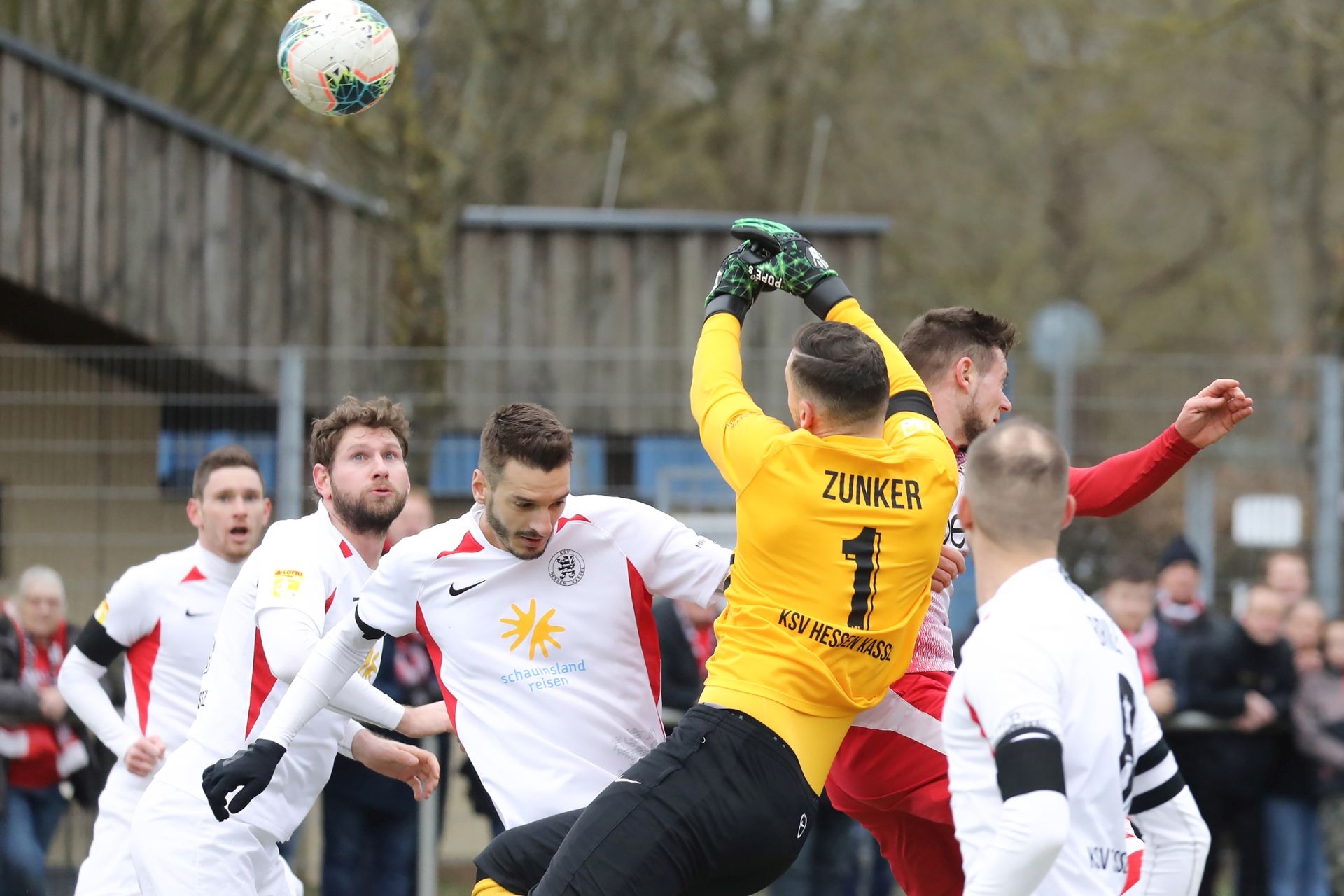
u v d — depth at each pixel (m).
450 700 13.45
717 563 13.19
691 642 22.50
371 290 33.97
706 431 12.57
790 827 11.94
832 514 11.86
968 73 62.25
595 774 13.12
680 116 58.56
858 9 59.19
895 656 12.22
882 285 60.31
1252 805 23.20
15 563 27.45
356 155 35.06
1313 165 58.75
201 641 17.17
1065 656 10.05
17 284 31.08
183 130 32.50
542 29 46.03
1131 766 10.46
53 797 22.69
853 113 62.50
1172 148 65.12
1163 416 29.44
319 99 15.64
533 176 58.66
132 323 32.03
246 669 15.05
